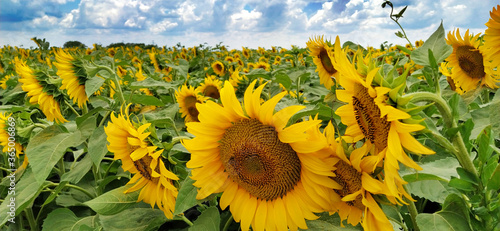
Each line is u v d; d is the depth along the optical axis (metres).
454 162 0.42
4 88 1.48
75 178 0.62
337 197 0.36
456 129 0.31
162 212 0.58
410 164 0.29
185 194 0.44
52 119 0.86
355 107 0.34
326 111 0.43
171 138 0.47
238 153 0.38
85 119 0.72
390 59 1.29
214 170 0.41
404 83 0.29
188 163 0.41
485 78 0.70
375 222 0.34
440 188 0.47
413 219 0.39
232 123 0.39
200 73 2.11
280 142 0.37
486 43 0.56
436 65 0.31
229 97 0.37
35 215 0.90
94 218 0.64
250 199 0.41
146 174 0.49
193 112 1.00
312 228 0.42
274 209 0.39
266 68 1.69
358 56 0.32
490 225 0.33
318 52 0.82
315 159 0.35
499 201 0.32
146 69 1.80
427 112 0.50
